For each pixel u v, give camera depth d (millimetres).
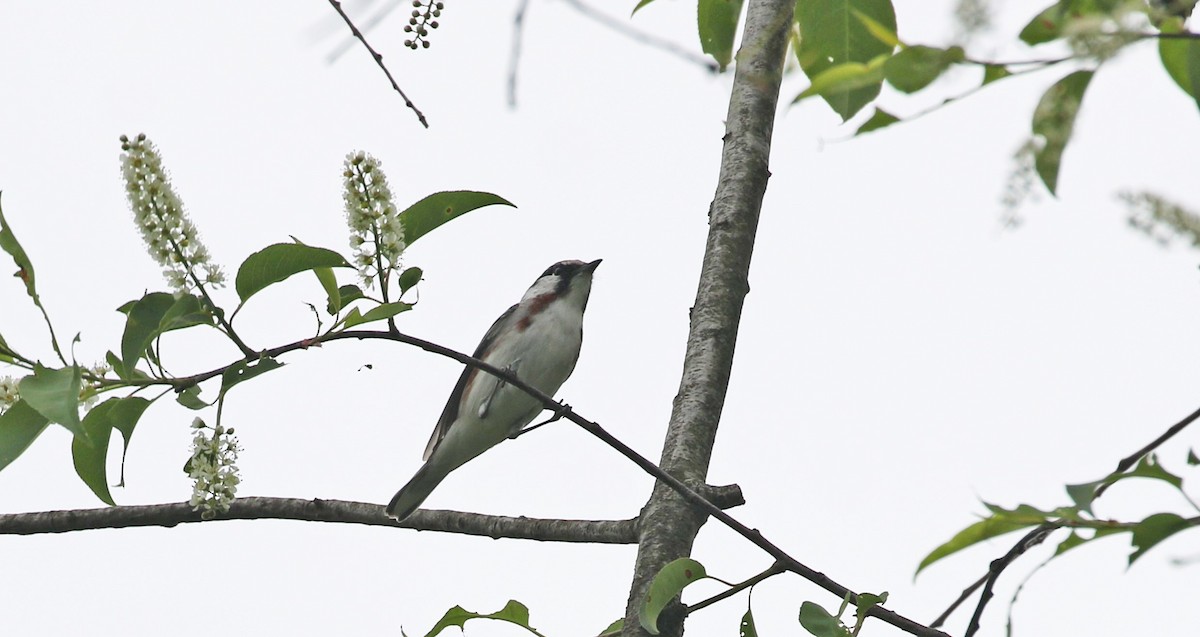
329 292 6875
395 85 7789
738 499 7977
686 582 6961
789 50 5262
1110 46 3732
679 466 8133
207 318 6570
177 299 6398
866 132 4777
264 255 6578
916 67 4043
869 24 4273
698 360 8672
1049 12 4168
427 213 7102
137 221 6355
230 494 6746
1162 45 4883
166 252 6395
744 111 9516
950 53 3949
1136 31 3729
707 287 8938
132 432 6711
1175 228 3670
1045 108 4566
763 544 7297
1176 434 6176
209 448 6734
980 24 3877
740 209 9133
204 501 6703
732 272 8938
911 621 7027
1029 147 4297
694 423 8367
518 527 10000
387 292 6941
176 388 6754
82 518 10656
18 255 6211
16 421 6309
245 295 6629
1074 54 3756
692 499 7500
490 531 10094
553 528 9820
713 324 8758
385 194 6832
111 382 6707
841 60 6055
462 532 10227
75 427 5863
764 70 7984
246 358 6684
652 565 7602
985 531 5594
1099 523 5195
